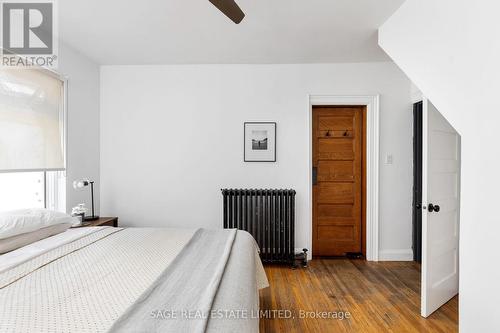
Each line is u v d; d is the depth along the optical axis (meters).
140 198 3.26
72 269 1.28
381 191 3.18
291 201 3.02
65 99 2.62
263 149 3.18
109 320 0.86
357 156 3.34
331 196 3.37
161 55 2.94
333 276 2.73
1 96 1.96
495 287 1.33
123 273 1.25
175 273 1.25
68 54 2.67
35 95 2.26
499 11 1.26
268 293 2.36
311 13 2.10
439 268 2.14
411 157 3.16
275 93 3.18
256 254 2.00
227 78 3.19
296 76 3.17
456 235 2.33
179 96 3.22
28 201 2.35
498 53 1.28
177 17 2.17
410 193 3.17
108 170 3.26
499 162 1.30
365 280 2.63
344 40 2.57
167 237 1.87
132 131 3.24
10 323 0.84
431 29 1.71
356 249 3.35
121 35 2.48
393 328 1.87
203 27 2.33
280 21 2.23
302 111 3.17
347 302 2.21
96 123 3.16
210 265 1.36
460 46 1.50
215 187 3.22
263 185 3.20
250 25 2.29
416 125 3.07
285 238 3.01
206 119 3.21
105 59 3.05
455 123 1.57
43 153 2.34
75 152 2.78
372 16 2.15
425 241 2.02
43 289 1.08
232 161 3.21
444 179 2.18
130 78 3.22
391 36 2.15
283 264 3.06
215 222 3.23
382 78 3.14
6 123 2.00
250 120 3.20
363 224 3.31
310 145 3.17
